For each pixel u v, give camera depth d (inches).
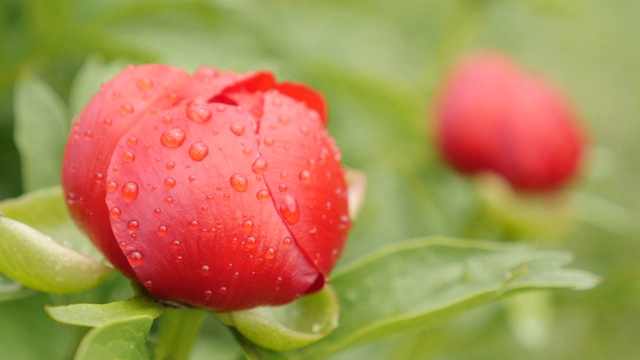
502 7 25.1
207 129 14.1
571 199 21.5
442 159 21.6
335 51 24.2
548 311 19.9
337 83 21.0
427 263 15.5
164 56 18.9
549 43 34.5
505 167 20.6
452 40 24.6
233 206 14.0
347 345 15.2
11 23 19.5
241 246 14.1
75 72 19.5
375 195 21.1
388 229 21.5
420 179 22.0
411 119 22.0
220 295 14.3
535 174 20.5
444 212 21.8
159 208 14.0
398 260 15.5
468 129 20.6
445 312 15.1
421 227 21.7
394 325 15.2
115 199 14.0
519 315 19.6
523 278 15.2
